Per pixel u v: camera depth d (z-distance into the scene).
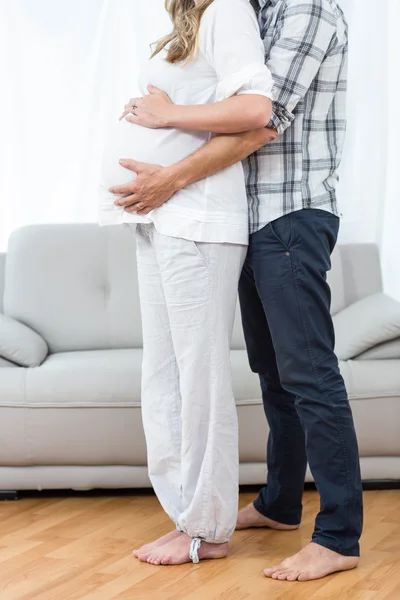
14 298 2.94
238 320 2.93
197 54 1.79
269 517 2.14
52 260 2.99
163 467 1.97
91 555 2.00
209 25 1.76
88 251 3.02
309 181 1.84
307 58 1.76
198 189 1.81
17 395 2.50
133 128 1.84
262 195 1.85
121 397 2.49
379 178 3.36
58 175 3.45
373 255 3.12
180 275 1.81
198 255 1.80
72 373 2.53
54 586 1.79
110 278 2.99
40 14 3.42
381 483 2.57
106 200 1.87
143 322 1.98
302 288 1.81
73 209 3.45
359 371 2.55
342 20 1.88
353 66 3.34
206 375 1.83
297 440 2.08
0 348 2.58
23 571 1.89
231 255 1.83
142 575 1.85
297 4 1.77
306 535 2.10
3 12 3.43
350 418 1.83
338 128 1.92
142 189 1.79
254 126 1.74
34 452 2.51
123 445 2.50
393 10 3.34
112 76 3.40
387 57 3.33
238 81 1.73
